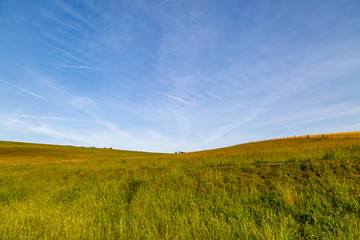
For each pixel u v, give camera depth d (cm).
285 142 5219
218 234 368
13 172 1747
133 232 407
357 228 355
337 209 460
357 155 938
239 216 449
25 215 518
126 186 929
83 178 1250
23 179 1343
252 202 570
